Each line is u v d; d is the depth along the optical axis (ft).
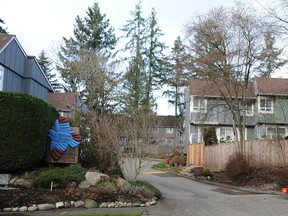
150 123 46.47
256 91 115.85
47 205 33.60
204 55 71.20
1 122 38.68
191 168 85.46
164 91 166.81
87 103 64.59
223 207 36.76
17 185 37.42
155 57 143.54
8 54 59.52
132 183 42.45
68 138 44.91
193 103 120.88
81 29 123.85
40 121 40.78
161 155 138.41
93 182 39.11
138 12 139.85
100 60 74.08
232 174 69.15
